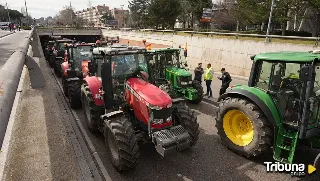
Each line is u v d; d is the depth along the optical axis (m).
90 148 5.99
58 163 5.05
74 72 9.43
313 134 4.83
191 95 9.48
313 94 4.73
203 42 19.06
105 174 5.02
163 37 24.81
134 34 31.33
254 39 15.99
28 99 9.15
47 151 5.48
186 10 39.72
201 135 6.94
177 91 9.87
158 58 9.98
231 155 5.88
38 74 11.65
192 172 5.17
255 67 5.73
